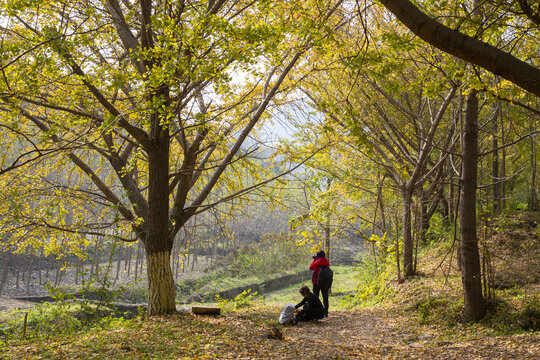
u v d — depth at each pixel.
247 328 8.70
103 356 5.89
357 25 12.49
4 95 6.77
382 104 15.98
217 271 40.34
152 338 7.20
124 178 11.68
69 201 11.36
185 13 7.82
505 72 4.01
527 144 10.66
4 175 10.73
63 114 8.43
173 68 6.89
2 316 14.36
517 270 12.20
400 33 11.54
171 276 10.24
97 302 9.67
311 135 12.05
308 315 10.70
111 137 11.44
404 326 10.14
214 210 13.12
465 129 9.88
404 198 15.29
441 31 4.14
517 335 7.82
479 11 6.25
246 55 6.93
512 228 15.37
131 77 7.46
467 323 9.46
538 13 5.00
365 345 8.20
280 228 55.28
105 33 8.41
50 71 6.71
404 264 15.32
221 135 9.88
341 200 16.44
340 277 33.12
